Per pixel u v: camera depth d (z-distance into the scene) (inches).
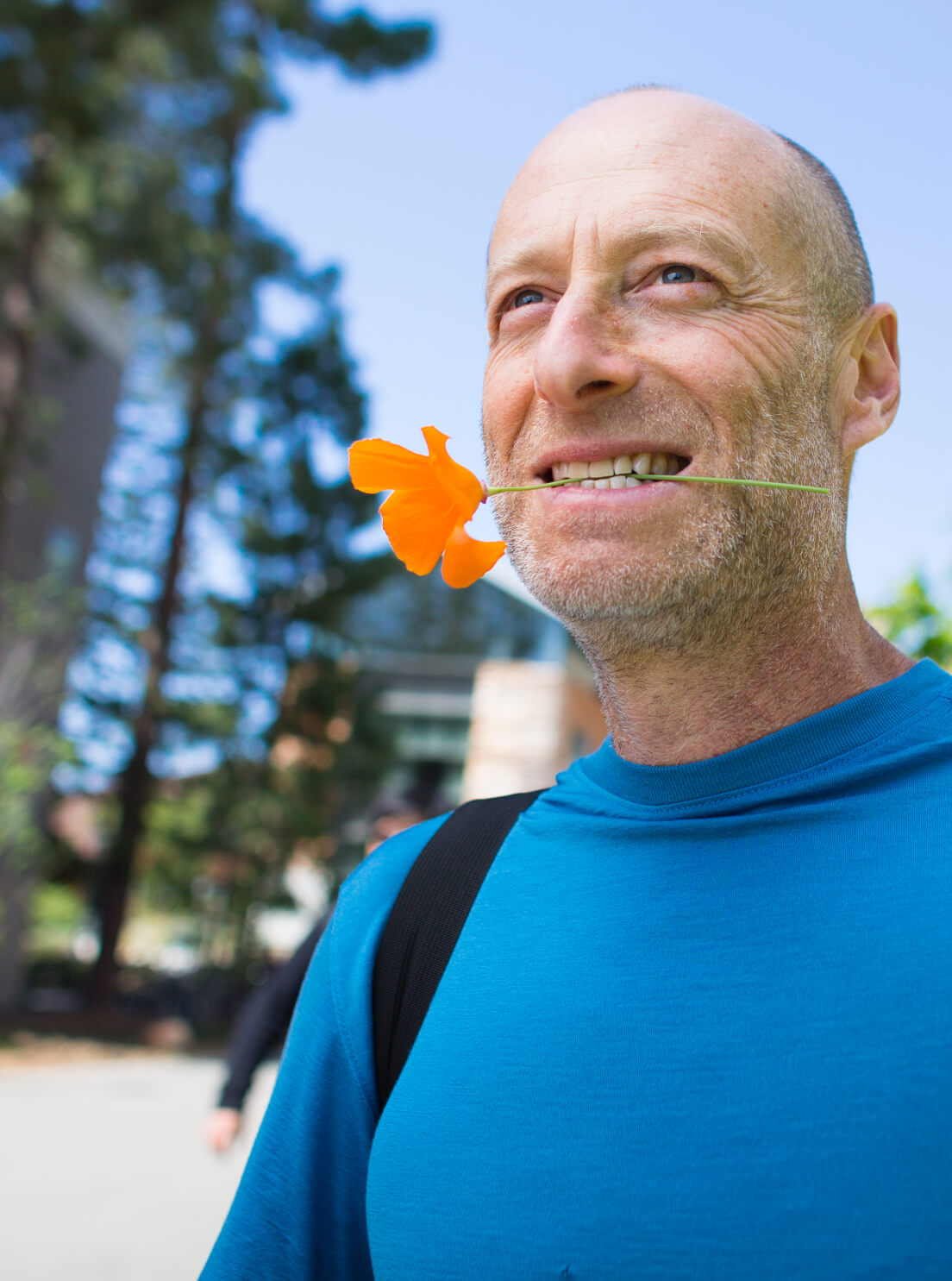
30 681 616.7
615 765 42.0
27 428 706.2
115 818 736.3
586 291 39.4
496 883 42.7
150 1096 445.1
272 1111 46.2
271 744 748.0
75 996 865.5
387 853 48.7
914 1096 30.2
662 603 38.1
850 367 42.8
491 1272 34.0
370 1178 38.9
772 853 35.9
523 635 974.4
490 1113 36.1
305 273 753.0
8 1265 193.9
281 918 965.8
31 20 520.4
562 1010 36.4
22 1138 334.0
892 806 35.3
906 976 31.7
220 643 738.2
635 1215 32.2
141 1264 201.2
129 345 869.8
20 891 708.0
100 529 948.6
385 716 803.4
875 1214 29.5
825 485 40.3
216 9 611.8
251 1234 44.4
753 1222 30.6
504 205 44.8
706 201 39.1
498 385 42.9
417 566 35.3
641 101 42.5
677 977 34.9
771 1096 31.7
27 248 613.0
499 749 872.3
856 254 43.3
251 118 703.7
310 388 758.5
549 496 39.9
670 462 39.6
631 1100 33.6
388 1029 42.8
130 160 616.4
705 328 38.6
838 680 41.4
